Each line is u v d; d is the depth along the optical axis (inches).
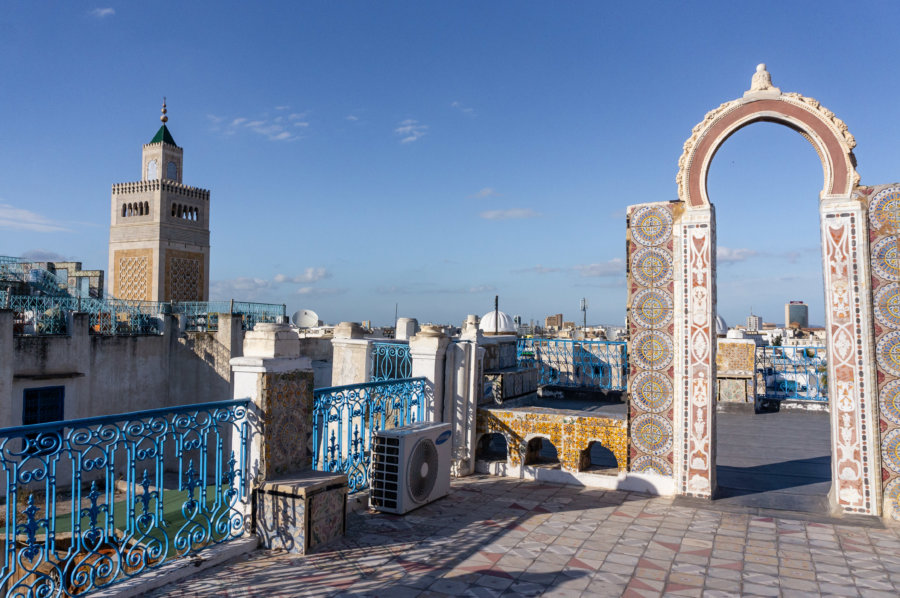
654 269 274.8
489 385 406.6
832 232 250.5
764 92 259.4
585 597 164.4
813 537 214.7
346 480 216.4
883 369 241.0
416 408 305.9
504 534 216.1
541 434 296.7
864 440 242.2
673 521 232.1
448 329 836.6
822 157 253.8
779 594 167.5
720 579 177.3
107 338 943.7
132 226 2080.5
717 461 331.9
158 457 175.8
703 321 264.7
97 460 160.1
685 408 266.5
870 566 188.1
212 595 163.6
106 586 161.0
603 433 283.4
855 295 245.9
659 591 168.9
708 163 267.3
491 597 163.9
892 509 236.5
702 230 265.9
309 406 223.3
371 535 214.1
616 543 207.3
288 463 211.8
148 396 1013.8
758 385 565.6
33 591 145.9
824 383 542.0
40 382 829.2
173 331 1055.0
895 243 240.5
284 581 173.3
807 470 311.4
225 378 1012.5
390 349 409.4
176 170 2175.2
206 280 2207.2
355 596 163.8
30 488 711.1
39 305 935.0
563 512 243.3
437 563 188.1
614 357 507.5
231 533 203.2
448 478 268.1
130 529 167.9
